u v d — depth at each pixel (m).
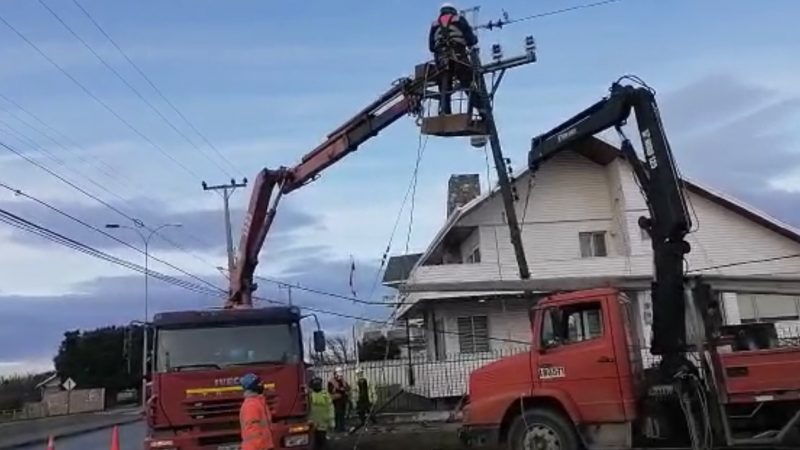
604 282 13.82
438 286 14.81
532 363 12.91
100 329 84.38
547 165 31.61
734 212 30.64
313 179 19.41
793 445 11.48
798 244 30.58
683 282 12.59
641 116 13.16
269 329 14.77
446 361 28.03
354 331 46.59
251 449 10.71
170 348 14.43
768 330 12.38
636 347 13.11
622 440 12.22
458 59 16.86
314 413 21.30
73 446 26.47
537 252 30.95
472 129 16.83
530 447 12.73
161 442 13.93
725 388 11.80
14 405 69.50
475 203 29.88
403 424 23.22
